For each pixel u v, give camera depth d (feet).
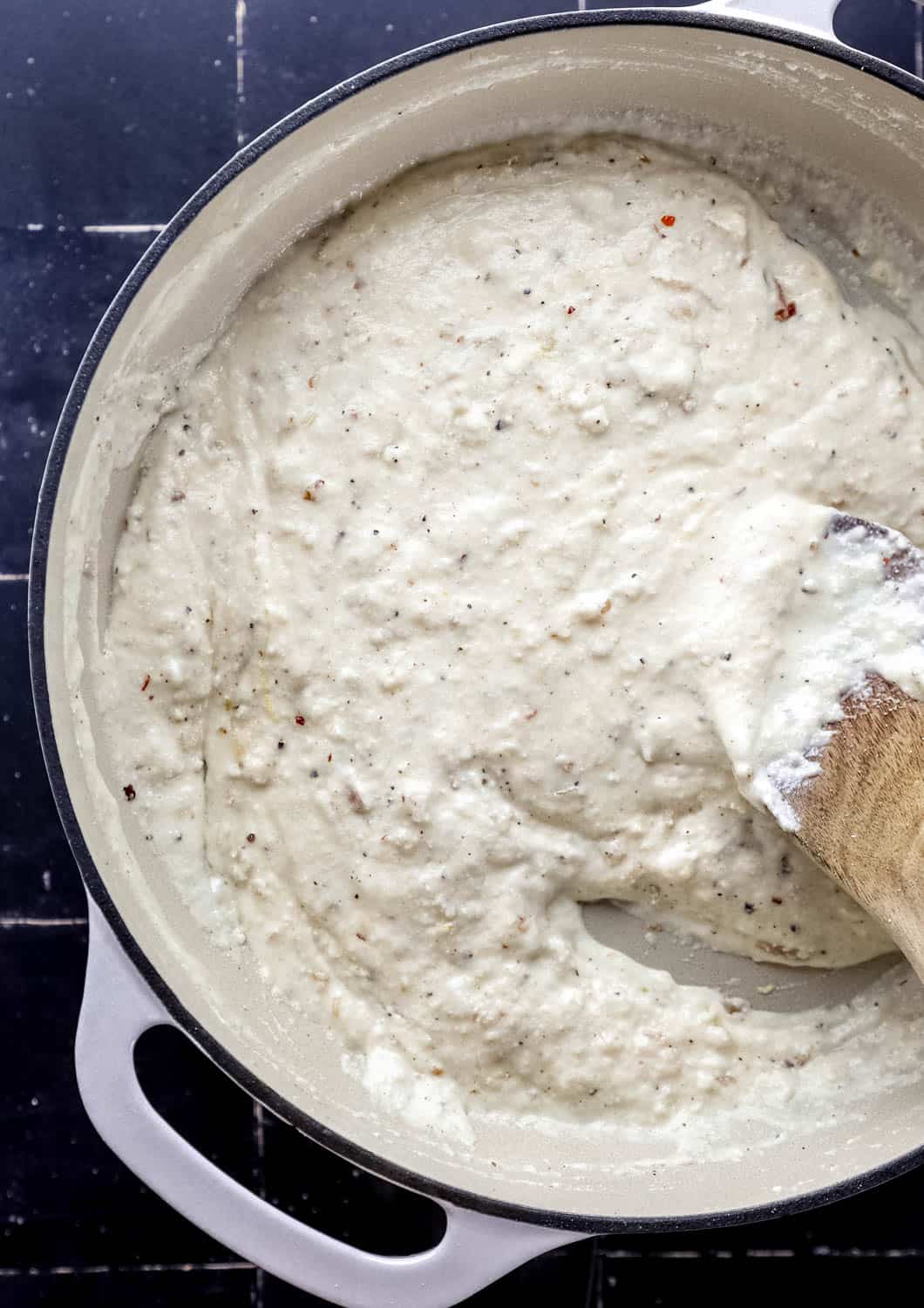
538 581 1.54
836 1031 1.60
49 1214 1.70
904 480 1.55
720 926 1.58
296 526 1.56
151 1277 1.70
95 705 1.53
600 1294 1.69
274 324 1.58
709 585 1.53
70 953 1.71
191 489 1.57
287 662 1.55
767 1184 1.51
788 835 1.54
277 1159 1.70
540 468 1.55
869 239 1.62
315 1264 1.43
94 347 1.44
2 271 1.70
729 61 1.48
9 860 1.70
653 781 1.53
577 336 1.56
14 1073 1.70
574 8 1.69
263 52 1.69
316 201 1.55
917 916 1.40
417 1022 1.55
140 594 1.56
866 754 1.46
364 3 1.69
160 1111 1.70
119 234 1.70
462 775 1.54
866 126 1.53
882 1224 1.70
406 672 1.54
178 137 1.70
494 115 1.54
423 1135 1.52
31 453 1.70
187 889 1.57
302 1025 1.56
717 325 1.56
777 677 1.50
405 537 1.55
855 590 1.50
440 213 1.58
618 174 1.59
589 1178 1.53
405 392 1.56
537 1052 1.55
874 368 1.56
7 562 1.69
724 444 1.54
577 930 1.58
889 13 1.70
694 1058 1.57
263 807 1.57
